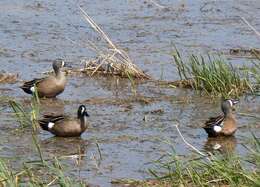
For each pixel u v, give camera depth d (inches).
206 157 531.2
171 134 650.2
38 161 534.0
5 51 938.1
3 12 1135.6
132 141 626.5
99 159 579.5
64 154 592.1
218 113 719.1
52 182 498.9
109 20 1107.3
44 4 1198.9
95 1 1230.9
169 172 524.7
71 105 742.5
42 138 635.5
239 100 759.1
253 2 1227.2
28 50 946.1
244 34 1035.3
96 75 857.5
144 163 570.9
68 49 956.6
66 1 1224.8
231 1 1232.8
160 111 716.0
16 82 820.6
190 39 1005.2
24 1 1213.7
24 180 516.7
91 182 526.3
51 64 889.5
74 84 823.1
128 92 791.7
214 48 957.2
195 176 510.3
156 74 856.9
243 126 679.1
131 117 697.6
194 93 787.4
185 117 703.1
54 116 644.7
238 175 499.8
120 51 869.8
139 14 1145.4
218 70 807.7
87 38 1007.6
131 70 848.3
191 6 1197.7
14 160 570.3
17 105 676.1
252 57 912.3
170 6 1195.9
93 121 682.8
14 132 647.8
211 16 1136.2
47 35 1018.7
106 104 743.1
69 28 1059.3
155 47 965.8
